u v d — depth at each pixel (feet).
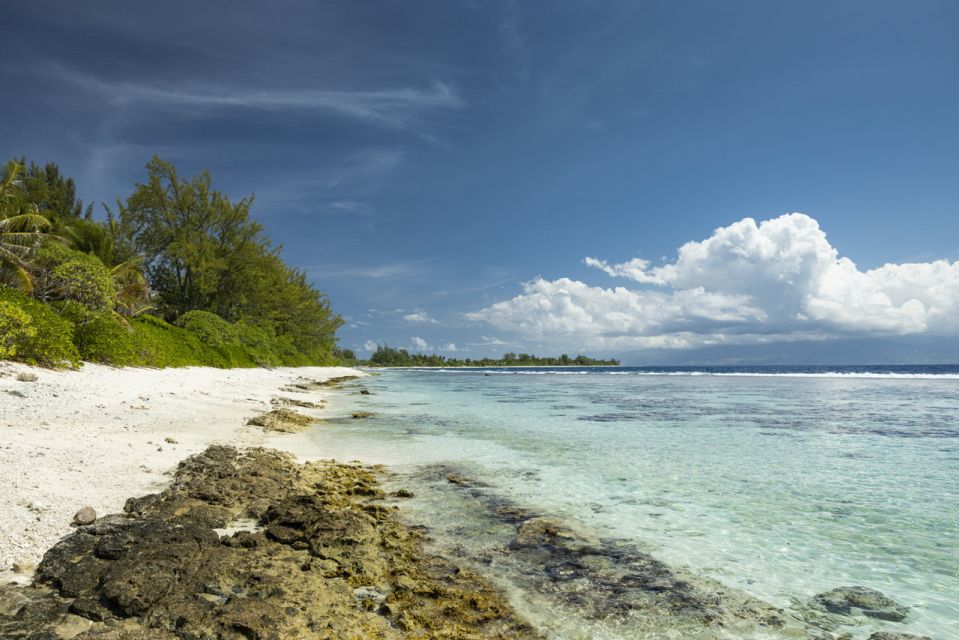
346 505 28.12
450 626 16.35
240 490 27.68
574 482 35.09
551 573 20.68
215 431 46.32
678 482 35.40
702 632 16.61
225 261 163.02
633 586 19.75
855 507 30.07
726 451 46.32
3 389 42.24
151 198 152.87
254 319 187.52
